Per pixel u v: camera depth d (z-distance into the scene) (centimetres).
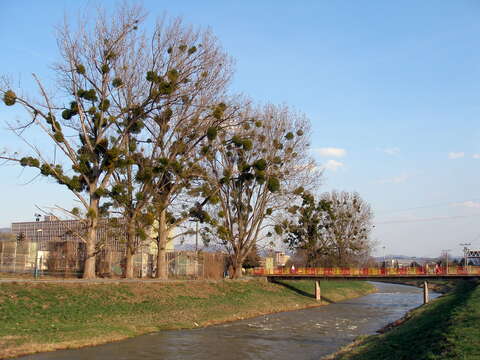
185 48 3675
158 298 3434
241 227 5081
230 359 2000
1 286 2703
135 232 3659
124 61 3541
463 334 1490
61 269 4166
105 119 3506
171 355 2031
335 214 7281
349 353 1886
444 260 8556
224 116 3972
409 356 1502
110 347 2138
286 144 4903
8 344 1964
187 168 3919
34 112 3238
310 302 5041
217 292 4234
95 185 3466
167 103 3616
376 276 5378
